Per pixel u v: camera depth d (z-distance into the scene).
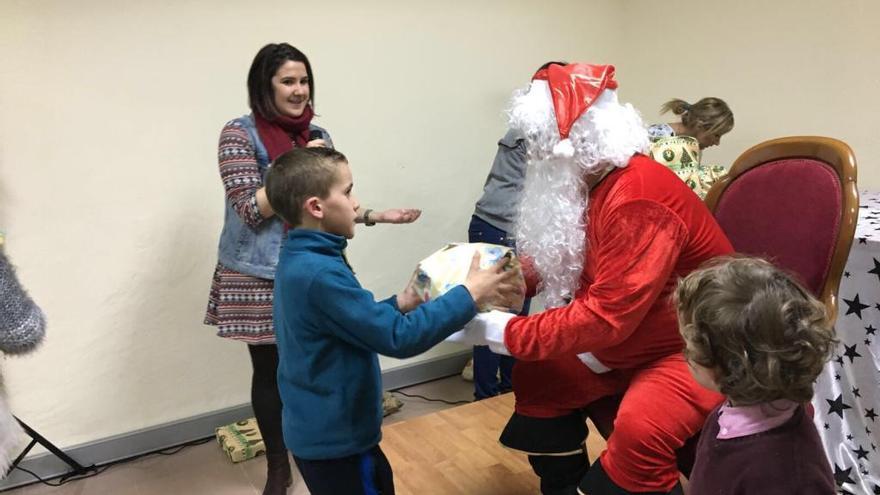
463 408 2.36
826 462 0.91
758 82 2.73
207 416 2.50
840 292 1.74
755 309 0.88
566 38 3.14
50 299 2.19
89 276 2.24
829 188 1.41
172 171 2.30
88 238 2.21
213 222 2.40
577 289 1.39
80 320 2.25
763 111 2.73
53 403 2.25
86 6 2.08
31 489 2.21
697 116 2.58
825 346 0.89
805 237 1.43
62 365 2.24
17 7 2.00
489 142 2.97
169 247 2.34
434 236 2.90
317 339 1.27
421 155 2.80
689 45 3.00
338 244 1.31
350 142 2.63
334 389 1.28
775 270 0.94
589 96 1.24
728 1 2.79
